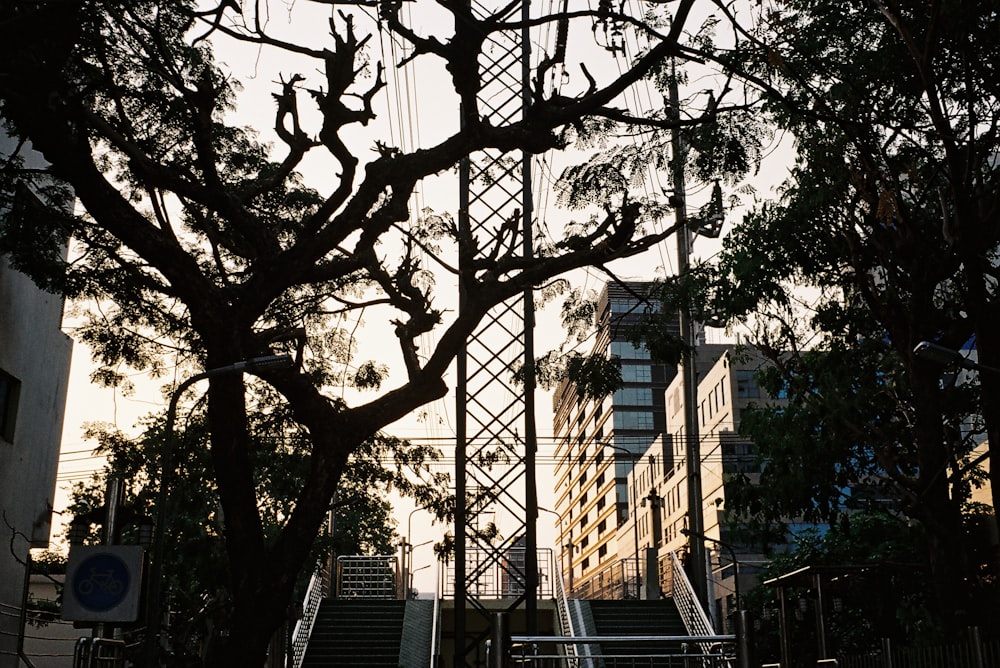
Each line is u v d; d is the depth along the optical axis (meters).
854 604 20.39
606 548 114.06
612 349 113.94
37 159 21.78
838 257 15.84
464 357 23.39
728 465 62.41
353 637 26.39
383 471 20.83
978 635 11.28
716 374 67.88
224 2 12.36
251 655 11.48
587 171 14.84
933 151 14.99
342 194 13.40
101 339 18.30
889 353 16.53
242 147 17.50
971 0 13.10
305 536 12.17
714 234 16.72
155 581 14.28
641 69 13.30
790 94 14.56
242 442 12.35
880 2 12.84
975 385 16.55
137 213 12.45
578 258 13.86
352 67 13.03
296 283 13.70
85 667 12.73
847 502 17.86
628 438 110.94
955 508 14.29
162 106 16.09
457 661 21.69
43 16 11.06
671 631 25.62
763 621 22.47
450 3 12.96
